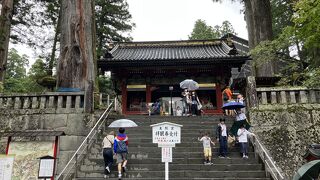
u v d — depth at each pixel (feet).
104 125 35.27
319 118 30.37
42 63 76.64
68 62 38.58
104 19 88.17
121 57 63.93
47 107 34.04
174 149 29.63
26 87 81.56
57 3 69.56
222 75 61.82
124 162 25.31
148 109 59.72
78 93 34.50
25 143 30.17
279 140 30.19
